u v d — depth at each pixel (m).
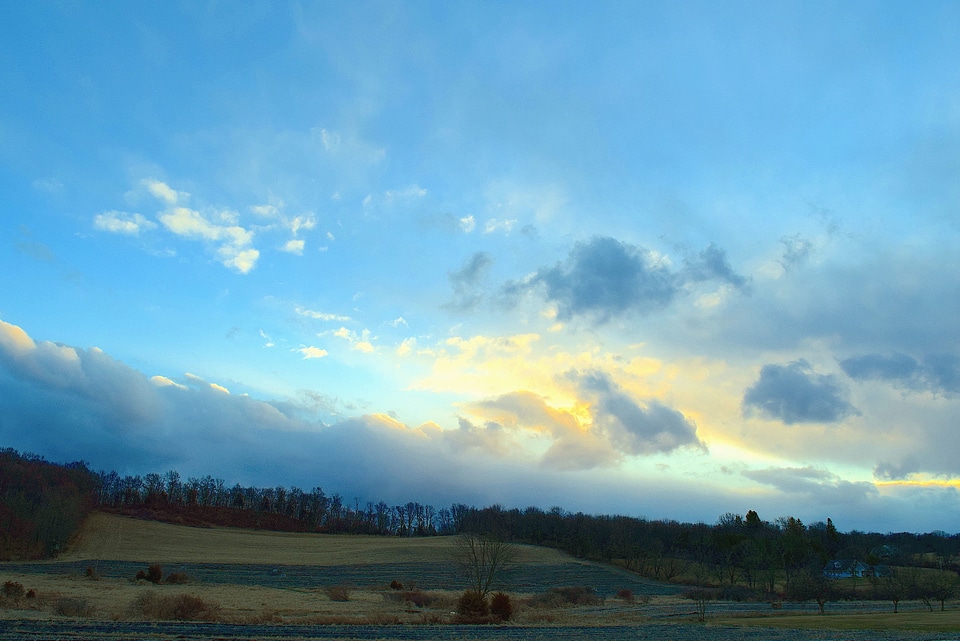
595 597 87.56
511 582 104.88
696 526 177.00
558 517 181.00
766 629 47.78
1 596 50.69
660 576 133.25
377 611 54.09
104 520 162.75
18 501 133.88
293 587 81.81
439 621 49.62
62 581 76.06
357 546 148.38
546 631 44.84
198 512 198.88
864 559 138.38
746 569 123.06
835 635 43.16
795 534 140.88
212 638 32.84
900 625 50.75
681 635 43.28
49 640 29.75
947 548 147.12
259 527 195.50
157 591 66.38
